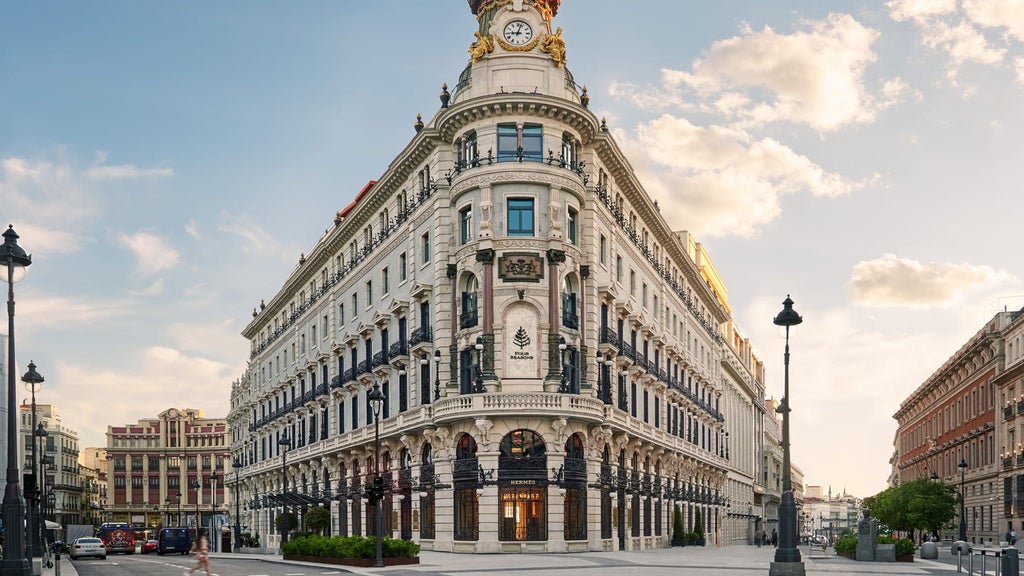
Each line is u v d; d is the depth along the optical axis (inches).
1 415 3850.9
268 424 3449.8
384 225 2338.8
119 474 6673.2
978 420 3280.0
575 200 1881.2
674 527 2605.8
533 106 1817.2
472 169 1827.0
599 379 1955.0
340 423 2581.2
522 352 1768.0
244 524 4097.0
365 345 2377.0
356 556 1390.3
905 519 2847.0
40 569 1389.0
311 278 3029.0
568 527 1761.8
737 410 4227.4
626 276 2223.2
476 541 1747.0
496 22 1910.7
